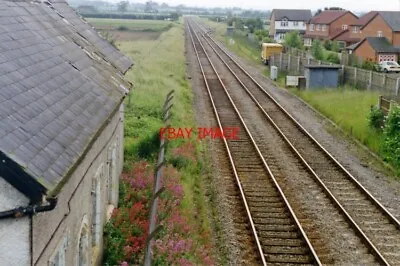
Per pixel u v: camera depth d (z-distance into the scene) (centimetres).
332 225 1462
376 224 1483
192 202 1590
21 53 923
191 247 1266
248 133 2372
